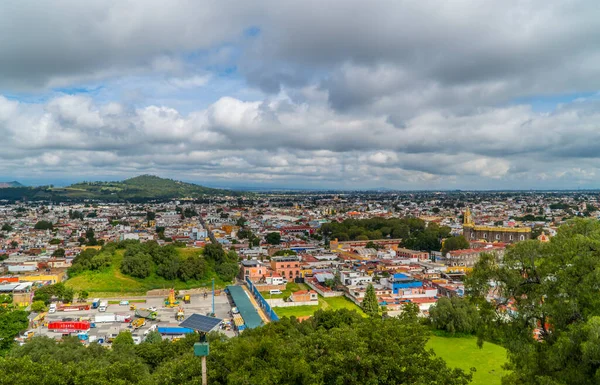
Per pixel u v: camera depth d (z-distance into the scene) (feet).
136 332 461.37
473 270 216.13
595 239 181.47
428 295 577.84
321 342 201.16
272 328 316.40
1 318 383.24
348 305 563.48
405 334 193.88
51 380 190.60
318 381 171.42
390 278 612.29
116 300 601.62
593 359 144.66
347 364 176.14
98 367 228.02
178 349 295.07
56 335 449.06
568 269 178.40
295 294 571.28
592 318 149.79
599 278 161.89
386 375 168.76
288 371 178.60
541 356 180.04
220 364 204.44
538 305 187.83
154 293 633.20
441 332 442.50
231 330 479.41
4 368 194.08
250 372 187.52
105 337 444.96
